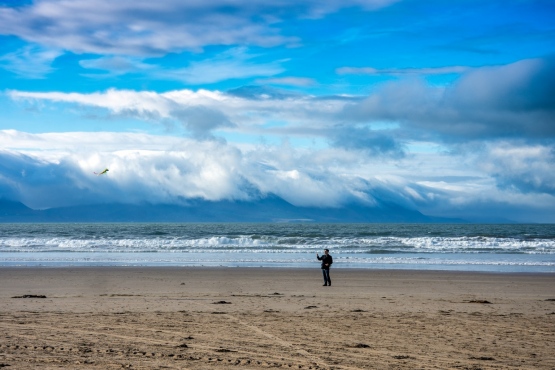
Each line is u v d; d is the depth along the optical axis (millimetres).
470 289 21250
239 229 117375
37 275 24938
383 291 20297
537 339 11039
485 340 10875
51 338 10414
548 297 18984
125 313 13891
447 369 8477
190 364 8453
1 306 15172
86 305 15523
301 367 8453
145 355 9031
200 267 29812
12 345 9672
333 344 10297
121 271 27109
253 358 9008
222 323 12492
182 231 97188
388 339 10875
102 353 9125
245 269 28719
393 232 94688
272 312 14430
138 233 83438
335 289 20828
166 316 13398
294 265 31812
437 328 12164
